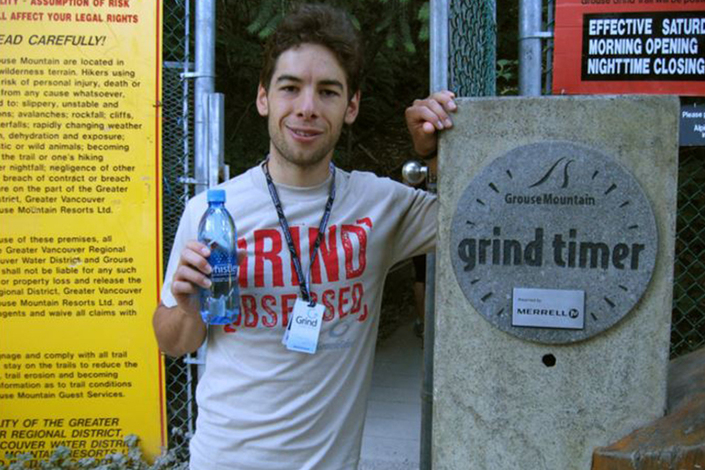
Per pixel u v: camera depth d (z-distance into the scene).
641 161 1.70
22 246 3.25
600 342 1.75
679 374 1.99
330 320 1.86
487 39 2.90
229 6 4.72
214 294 1.74
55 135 3.22
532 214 1.76
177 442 3.62
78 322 3.29
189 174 3.50
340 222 1.89
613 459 1.67
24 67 3.19
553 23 2.83
